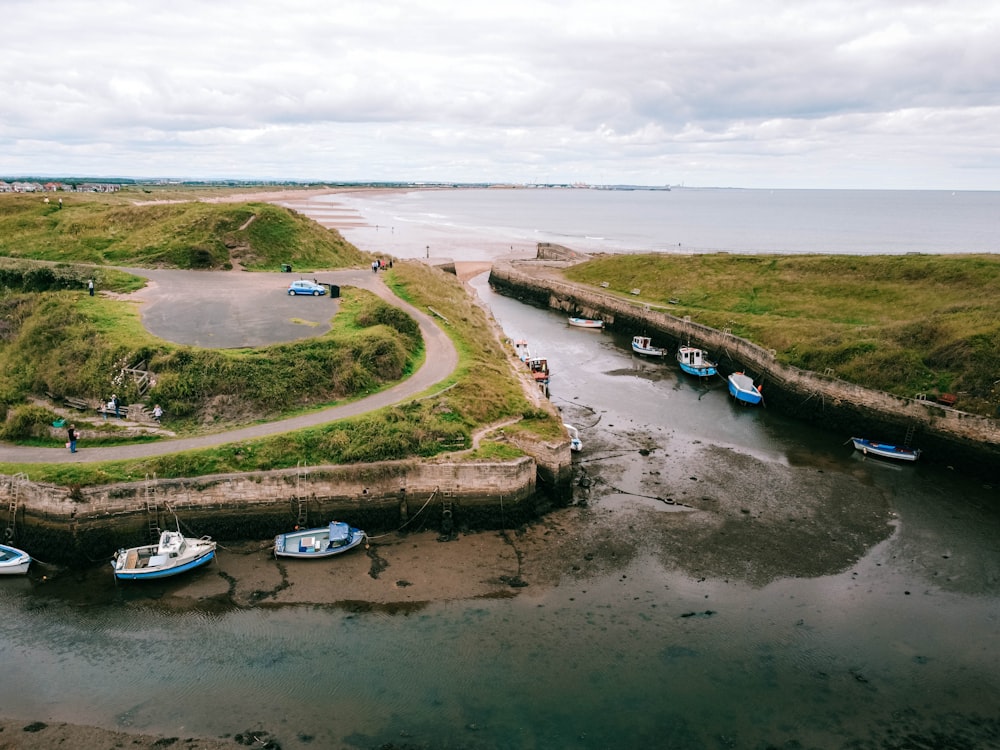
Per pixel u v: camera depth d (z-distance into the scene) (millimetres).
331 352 40781
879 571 29906
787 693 22953
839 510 35062
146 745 20406
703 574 29344
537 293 91188
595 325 77250
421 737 20859
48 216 72625
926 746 21016
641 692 22781
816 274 75875
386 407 37281
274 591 27484
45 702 21953
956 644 25531
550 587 28203
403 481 32375
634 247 148625
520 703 22219
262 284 56938
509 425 37969
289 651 24281
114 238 65812
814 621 26516
